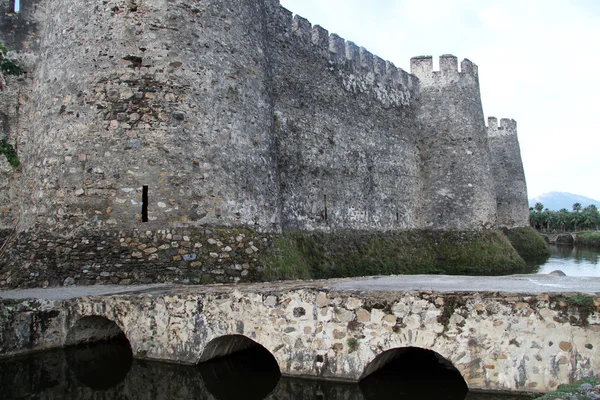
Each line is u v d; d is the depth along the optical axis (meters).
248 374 7.58
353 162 19.62
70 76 11.13
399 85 23.64
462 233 23.42
